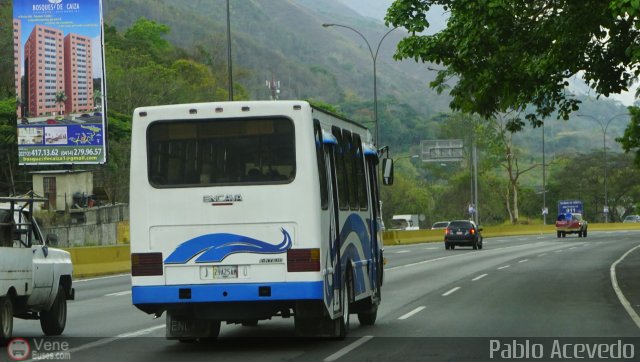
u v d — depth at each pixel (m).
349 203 17.52
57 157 59.75
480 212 153.00
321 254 14.99
